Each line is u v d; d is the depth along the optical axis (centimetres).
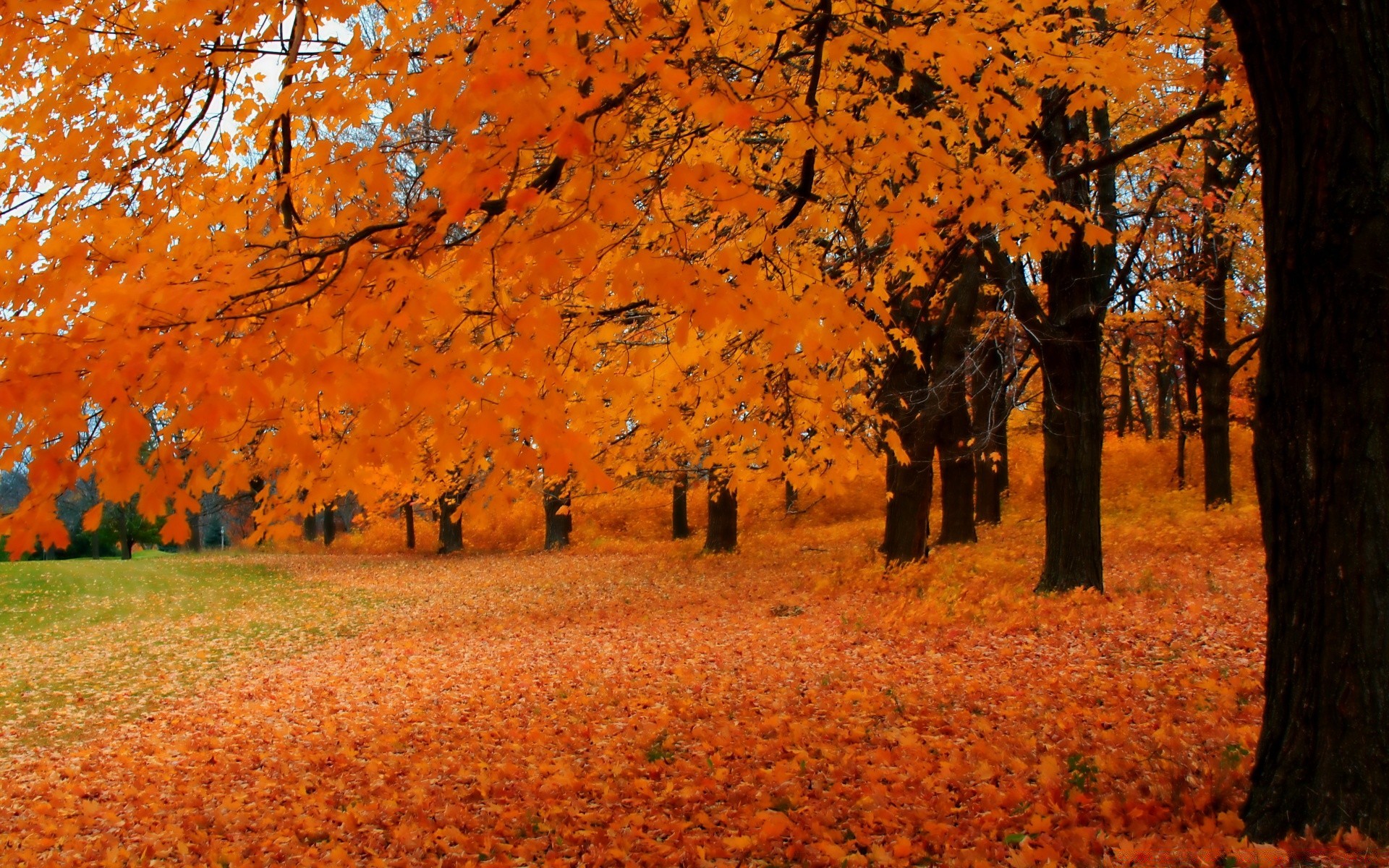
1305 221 306
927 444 1221
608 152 280
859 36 321
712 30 305
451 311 251
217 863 449
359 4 295
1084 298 912
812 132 309
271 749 689
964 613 902
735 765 507
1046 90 573
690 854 390
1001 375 1047
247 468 303
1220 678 567
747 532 2486
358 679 972
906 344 545
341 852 434
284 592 1920
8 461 227
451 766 582
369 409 265
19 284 284
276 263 268
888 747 508
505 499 275
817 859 368
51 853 491
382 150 292
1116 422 3066
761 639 950
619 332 425
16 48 322
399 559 2658
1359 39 291
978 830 372
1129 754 428
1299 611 318
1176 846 309
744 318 265
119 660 1205
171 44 309
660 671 844
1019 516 2033
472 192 235
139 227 345
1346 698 304
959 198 367
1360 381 304
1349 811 297
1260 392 332
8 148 338
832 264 532
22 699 975
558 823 450
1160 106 821
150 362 222
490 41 256
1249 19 307
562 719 681
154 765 673
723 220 389
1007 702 577
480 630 1277
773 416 459
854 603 1102
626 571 1844
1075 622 799
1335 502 308
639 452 493
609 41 276
